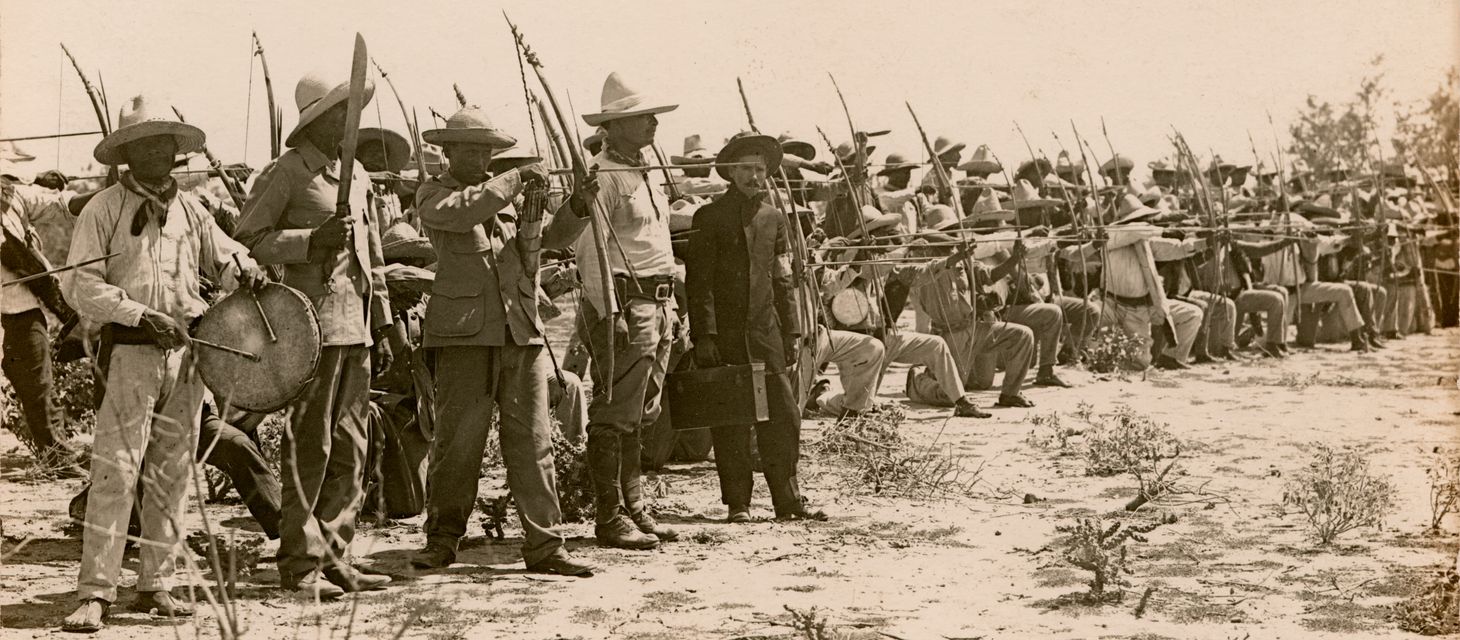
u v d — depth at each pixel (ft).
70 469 30.78
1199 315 55.26
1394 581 22.02
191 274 20.10
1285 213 64.34
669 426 33.01
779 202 29.27
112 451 19.06
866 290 39.68
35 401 30.42
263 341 19.92
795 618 19.06
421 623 19.45
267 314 19.94
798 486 27.63
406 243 26.86
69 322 22.16
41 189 33.04
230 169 28.17
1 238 29.32
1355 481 29.12
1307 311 64.44
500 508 25.39
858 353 38.75
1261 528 26.27
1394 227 68.74
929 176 53.42
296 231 20.56
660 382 25.98
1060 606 20.63
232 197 27.35
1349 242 66.54
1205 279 58.90
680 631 19.16
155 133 19.33
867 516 27.81
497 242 22.94
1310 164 77.56
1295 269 61.52
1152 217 56.18
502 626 19.38
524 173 22.33
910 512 28.14
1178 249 55.31
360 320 21.43
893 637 18.88
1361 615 20.11
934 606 20.62
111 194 19.48
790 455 27.48
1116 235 53.31
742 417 26.84
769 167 28.02
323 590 20.71
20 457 32.99
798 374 29.55
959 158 53.93
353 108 20.03
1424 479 31.35
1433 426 39.73
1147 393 47.85
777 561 23.76
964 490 30.22
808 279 32.91
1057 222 56.90
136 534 23.54
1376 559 23.71
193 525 25.36
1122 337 53.67
